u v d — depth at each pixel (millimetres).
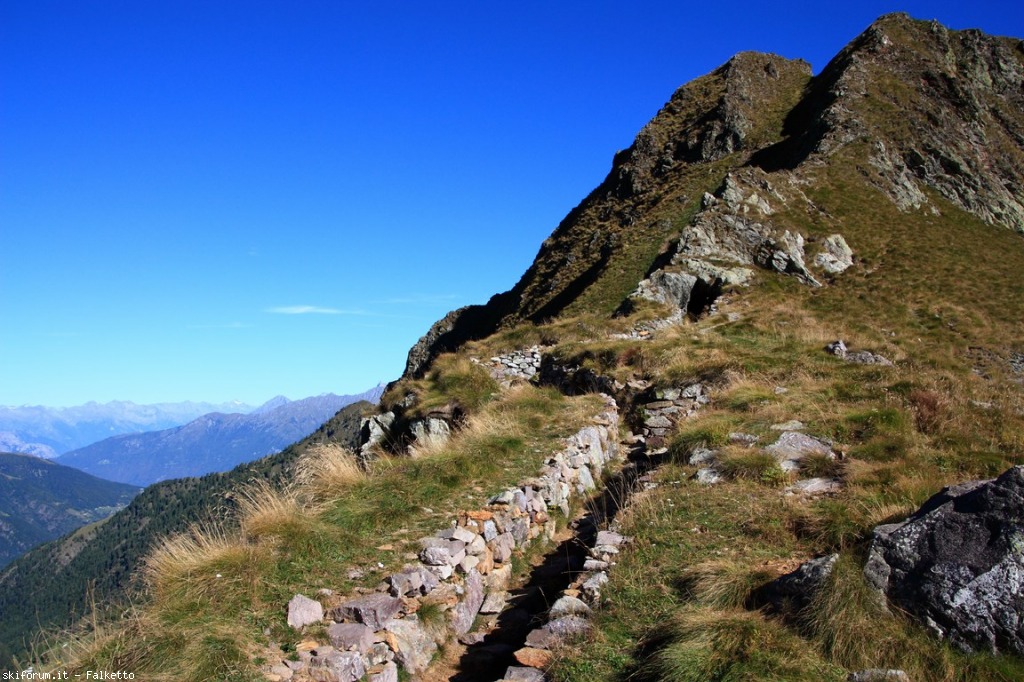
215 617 6520
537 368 24094
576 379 20953
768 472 10117
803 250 42594
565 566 9352
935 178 59312
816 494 9328
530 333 28109
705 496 9594
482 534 8969
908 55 75938
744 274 38594
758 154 67688
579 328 27953
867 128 63094
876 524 7500
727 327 24609
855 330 31594
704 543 8125
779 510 8703
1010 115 73375
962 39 82438
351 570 7738
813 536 7941
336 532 8414
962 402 13594
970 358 29906
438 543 8359
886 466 9734
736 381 16297
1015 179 62500
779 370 17125
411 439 18922
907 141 62656
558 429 13812
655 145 76000
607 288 43438
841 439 11461
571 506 11719
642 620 6598
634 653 6047
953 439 11312
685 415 15852
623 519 9297
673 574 7414
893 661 5461
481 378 20359
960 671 5289
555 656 6219
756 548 7828
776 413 12812
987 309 37344
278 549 7863
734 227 42125
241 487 9219
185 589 6949
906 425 11797
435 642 7156
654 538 8422
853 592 5934
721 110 74250
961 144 65250
